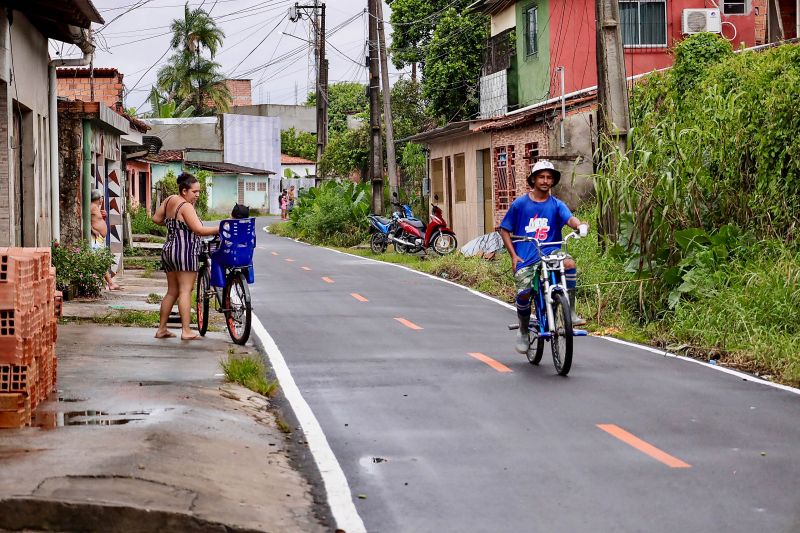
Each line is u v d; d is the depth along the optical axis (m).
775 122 15.09
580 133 23.66
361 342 13.62
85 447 7.02
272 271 25.44
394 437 8.37
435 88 41.75
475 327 15.25
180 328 14.62
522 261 11.58
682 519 6.22
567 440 8.23
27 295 7.98
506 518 6.27
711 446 8.02
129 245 29.47
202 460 7.07
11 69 14.34
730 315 13.02
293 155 94.25
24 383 7.84
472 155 33.38
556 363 11.27
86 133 22.19
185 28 81.19
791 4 25.86
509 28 37.28
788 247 14.47
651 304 14.94
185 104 82.12
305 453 7.91
